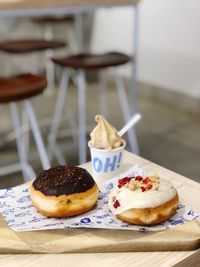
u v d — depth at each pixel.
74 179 0.93
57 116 3.17
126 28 4.14
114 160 1.13
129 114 2.99
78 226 0.88
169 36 3.66
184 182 1.11
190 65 3.52
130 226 0.87
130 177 1.00
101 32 4.52
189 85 3.58
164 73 3.80
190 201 1.00
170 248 0.83
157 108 3.71
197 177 2.42
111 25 4.34
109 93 4.19
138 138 3.01
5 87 1.69
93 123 3.23
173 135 3.07
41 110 3.62
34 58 4.39
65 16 3.96
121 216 0.89
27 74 1.94
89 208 0.93
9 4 1.82
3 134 3.04
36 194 0.92
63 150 2.79
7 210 0.95
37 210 0.94
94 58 2.25
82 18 4.59
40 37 4.48
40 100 3.93
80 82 2.36
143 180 0.96
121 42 4.27
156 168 1.20
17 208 0.96
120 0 2.21
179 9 3.49
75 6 2.03
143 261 0.80
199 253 0.83
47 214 0.91
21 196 1.01
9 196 1.01
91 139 1.16
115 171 1.15
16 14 1.88
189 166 2.56
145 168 1.20
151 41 3.86
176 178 1.13
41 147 1.99
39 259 0.81
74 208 0.90
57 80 4.53
